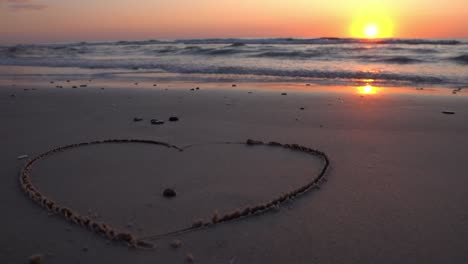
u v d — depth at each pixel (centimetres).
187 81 1565
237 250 378
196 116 900
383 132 757
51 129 798
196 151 659
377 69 1769
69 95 1198
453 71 1659
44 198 477
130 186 525
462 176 539
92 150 667
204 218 438
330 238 396
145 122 846
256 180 539
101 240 395
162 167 591
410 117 873
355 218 433
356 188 508
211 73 1805
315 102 1060
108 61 2381
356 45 3052
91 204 474
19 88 1352
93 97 1159
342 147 670
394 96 1151
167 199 486
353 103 1041
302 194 492
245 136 740
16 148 678
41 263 358
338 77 1625
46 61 2462
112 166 595
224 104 1036
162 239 398
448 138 711
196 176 556
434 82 1451
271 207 454
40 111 967
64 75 1802
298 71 1766
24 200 481
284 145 677
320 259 363
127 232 406
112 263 359
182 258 366
